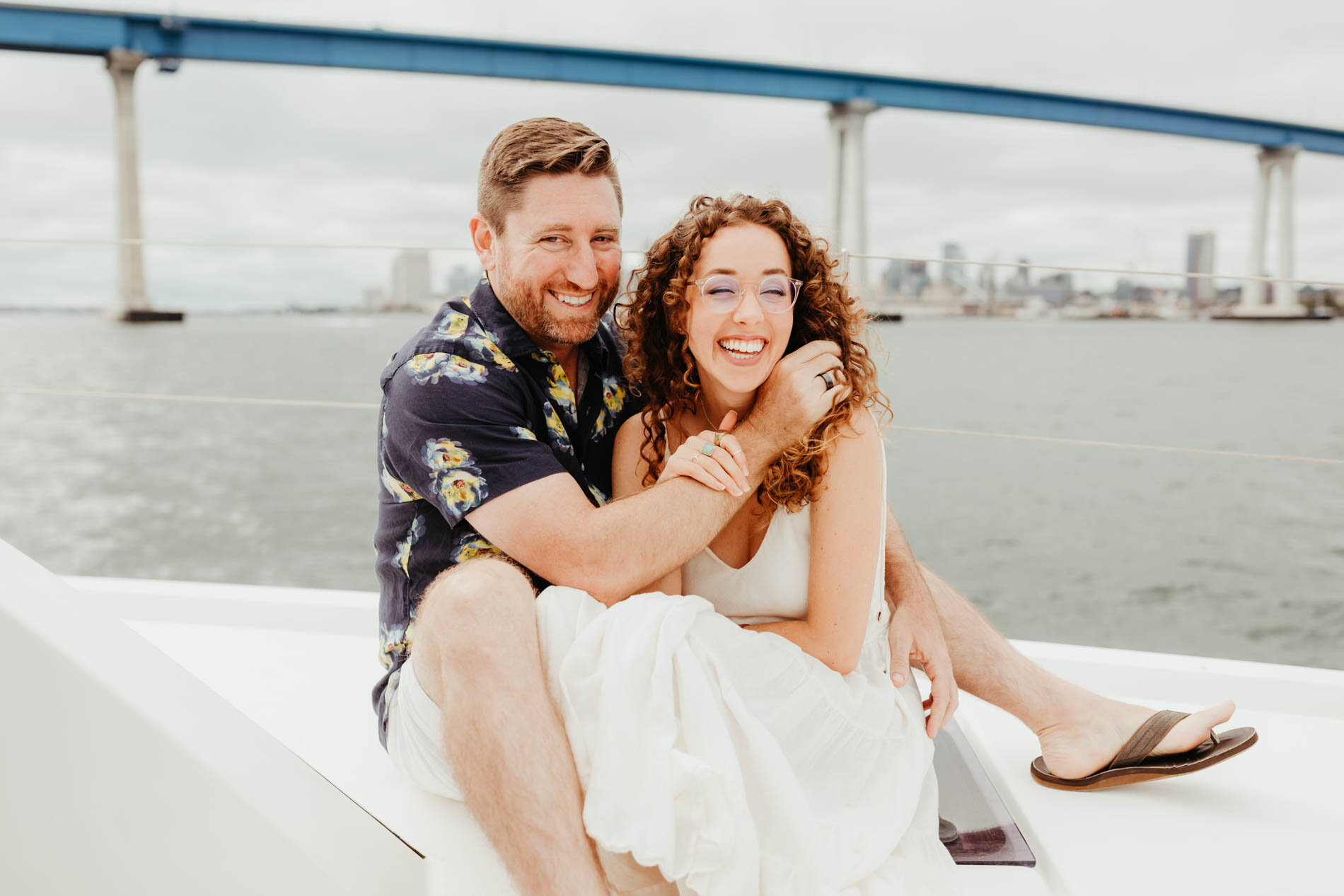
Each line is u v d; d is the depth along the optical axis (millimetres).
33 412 32312
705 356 1252
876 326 1371
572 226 1251
